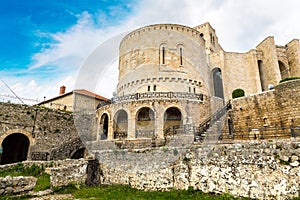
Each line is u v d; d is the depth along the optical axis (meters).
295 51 36.69
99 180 14.59
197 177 12.78
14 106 23.89
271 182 10.61
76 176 14.30
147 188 13.01
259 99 21.12
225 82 34.03
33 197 11.52
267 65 36.09
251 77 35.84
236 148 12.23
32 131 24.42
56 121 26.61
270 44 35.91
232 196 11.36
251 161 11.47
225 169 12.07
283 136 18.36
